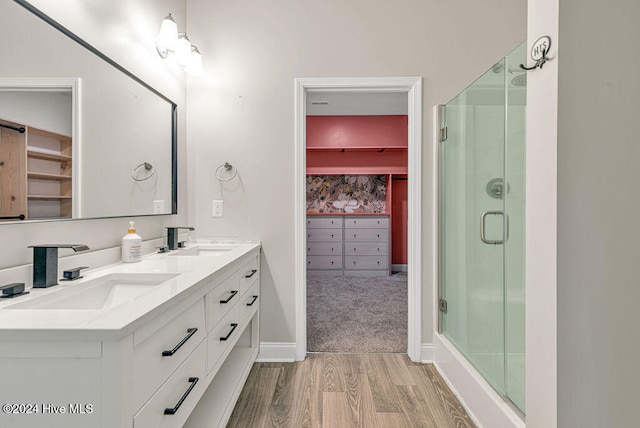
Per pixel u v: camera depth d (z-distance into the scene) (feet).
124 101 5.42
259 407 5.89
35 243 3.85
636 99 3.34
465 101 6.35
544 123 3.53
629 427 3.41
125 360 2.47
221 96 7.75
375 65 7.64
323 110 15.85
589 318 3.38
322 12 7.68
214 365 4.50
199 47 7.73
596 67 3.32
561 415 3.40
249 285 6.59
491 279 5.40
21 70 3.59
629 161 3.36
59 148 4.12
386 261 17.49
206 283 4.09
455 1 7.63
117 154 5.25
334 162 18.08
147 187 6.13
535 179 3.71
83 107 4.50
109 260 4.97
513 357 4.78
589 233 3.37
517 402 4.67
